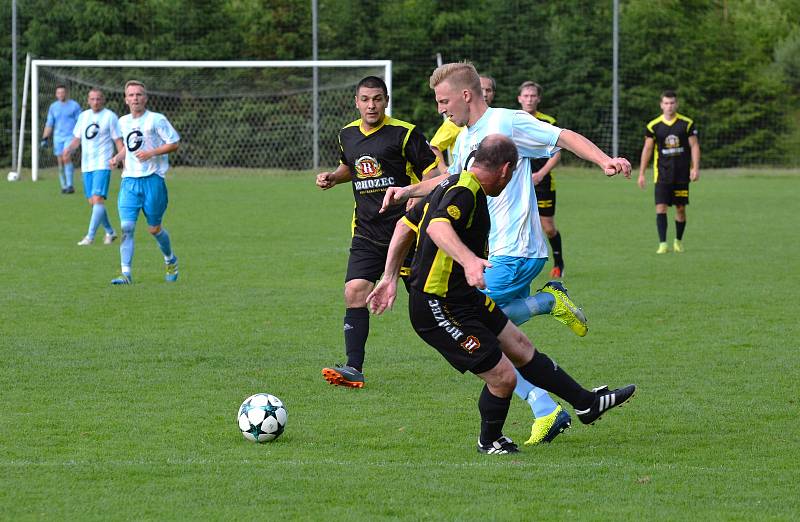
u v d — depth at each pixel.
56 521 11.85
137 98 30.03
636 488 13.12
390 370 20.23
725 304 27.55
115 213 51.34
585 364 20.64
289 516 12.02
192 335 23.38
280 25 81.56
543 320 25.33
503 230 16.89
